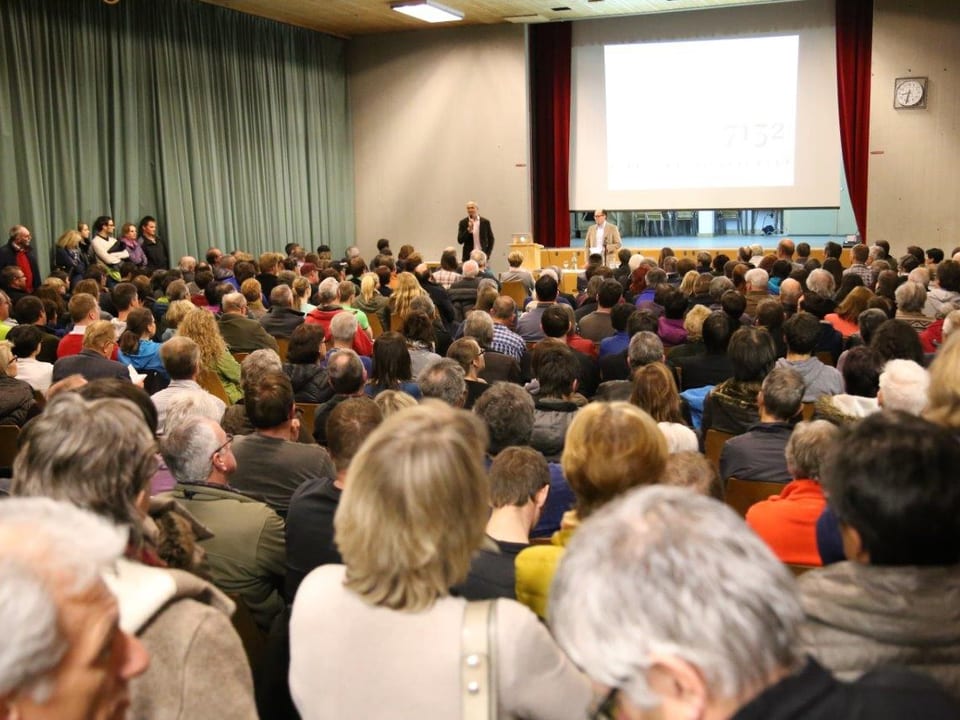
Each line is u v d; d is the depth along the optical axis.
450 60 13.52
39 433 1.41
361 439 2.21
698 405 4.14
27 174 9.30
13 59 9.09
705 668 0.84
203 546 2.22
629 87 13.01
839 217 13.73
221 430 2.40
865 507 1.21
